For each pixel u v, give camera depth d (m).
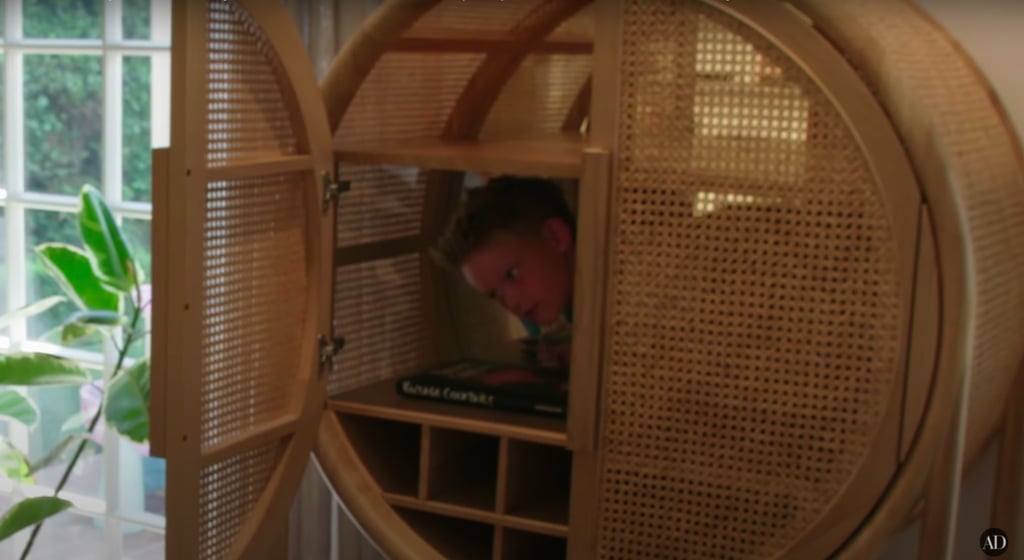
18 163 2.66
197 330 1.36
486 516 1.58
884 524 1.37
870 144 1.32
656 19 1.39
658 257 1.43
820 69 1.33
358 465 1.66
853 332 1.36
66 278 2.20
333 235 1.60
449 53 1.75
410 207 1.83
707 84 1.39
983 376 1.49
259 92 1.46
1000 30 1.64
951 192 1.29
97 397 2.62
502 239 1.75
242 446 1.46
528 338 1.80
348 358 1.72
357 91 1.65
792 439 1.41
